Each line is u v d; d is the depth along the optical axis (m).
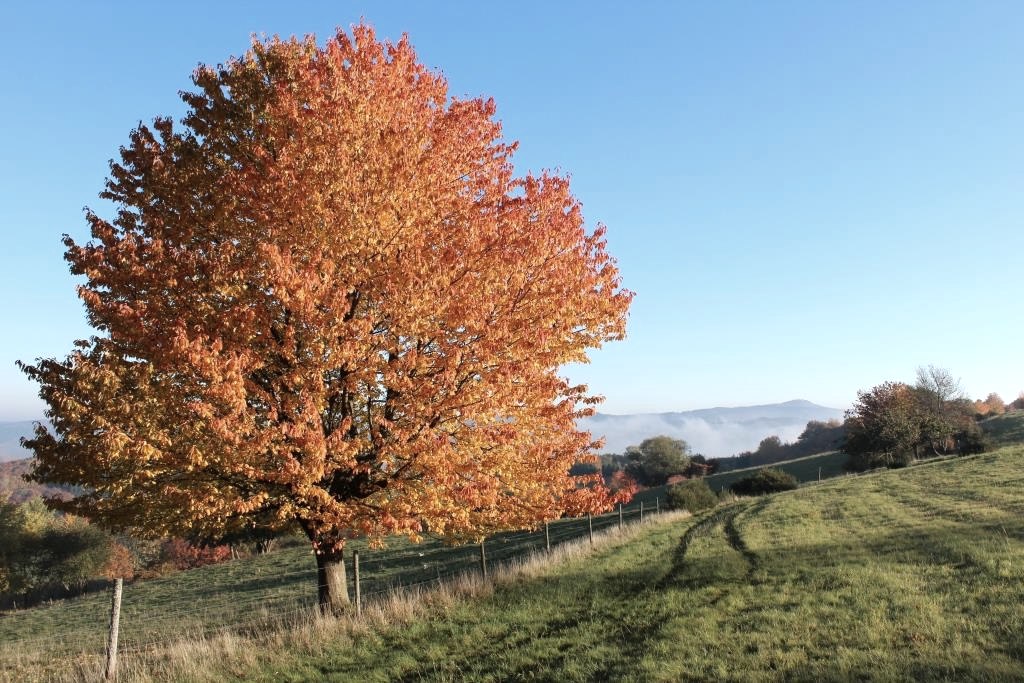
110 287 10.56
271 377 10.99
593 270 13.27
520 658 10.08
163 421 9.80
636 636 10.79
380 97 11.61
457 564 31.14
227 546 69.56
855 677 7.99
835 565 15.10
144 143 11.98
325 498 10.19
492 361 10.93
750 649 9.57
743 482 49.25
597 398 13.12
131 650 14.59
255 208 10.59
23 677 12.42
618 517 42.31
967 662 8.07
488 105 13.60
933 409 69.25
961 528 18.67
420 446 10.32
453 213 12.01
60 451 10.43
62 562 62.69
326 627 11.58
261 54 12.46
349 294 11.27
